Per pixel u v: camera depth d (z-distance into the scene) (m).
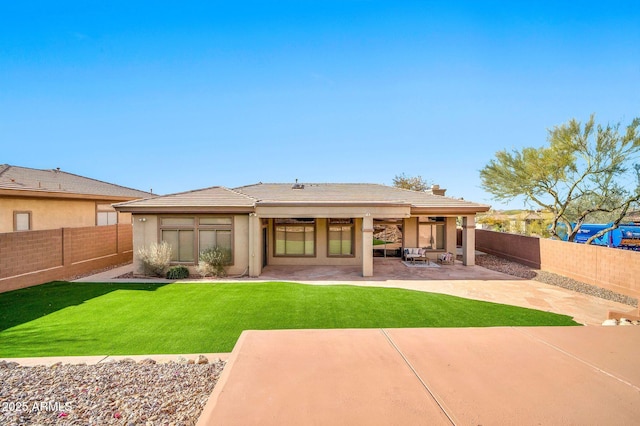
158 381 4.95
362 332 5.05
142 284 13.46
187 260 15.91
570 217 22.27
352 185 23.03
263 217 15.75
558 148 18.75
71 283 13.60
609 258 12.98
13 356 6.45
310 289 12.59
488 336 4.85
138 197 23.92
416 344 4.52
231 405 3.01
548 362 3.95
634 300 11.41
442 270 17.19
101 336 7.58
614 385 3.40
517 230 29.66
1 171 18.25
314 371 3.71
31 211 16.89
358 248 18.94
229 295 11.54
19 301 10.66
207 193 17.11
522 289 13.04
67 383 4.88
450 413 2.89
